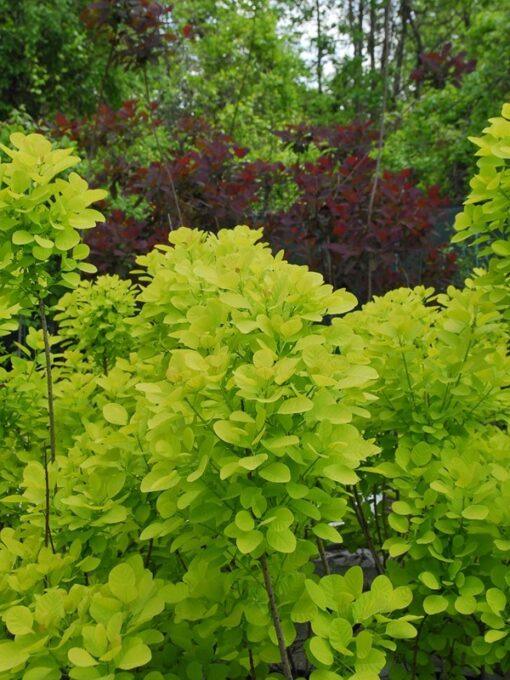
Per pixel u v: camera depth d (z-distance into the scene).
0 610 1.76
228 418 1.62
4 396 3.10
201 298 2.30
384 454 2.64
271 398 1.50
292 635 1.75
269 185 6.89
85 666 1.38
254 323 1.66
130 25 5.93
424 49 17.02
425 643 2.36
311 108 17.81
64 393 3.07
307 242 5.98
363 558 3.66
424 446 2.22
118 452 2.06
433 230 6.24
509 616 1.99
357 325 2.94
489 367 2.46
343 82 17.34
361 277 6.15
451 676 2.47
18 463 3.17
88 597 1.67
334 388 1.78
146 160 8.91
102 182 7.15
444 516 2.15
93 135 7.26
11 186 2.15
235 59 11.45
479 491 2.03
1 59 14.02
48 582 1.84
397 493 3.01
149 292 2.37
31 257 2.29
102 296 3.88
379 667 1.55
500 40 10.02
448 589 2.08
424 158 10.16
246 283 1.86
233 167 6.94
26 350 3.34
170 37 6.10
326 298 1.82
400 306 2.93
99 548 2.02
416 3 15.99
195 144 7.94
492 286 2.54
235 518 1.52
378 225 6.32
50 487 2.15
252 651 1.94
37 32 14.06
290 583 1.81
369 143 7.02
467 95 9.93
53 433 2.61
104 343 3.98
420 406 2.50
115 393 2.76
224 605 1.89
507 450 2.31
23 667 1.55
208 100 11.81
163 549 2.37
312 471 1.64
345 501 1.75
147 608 1.62
